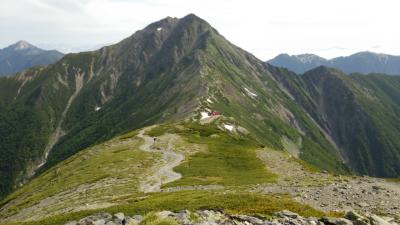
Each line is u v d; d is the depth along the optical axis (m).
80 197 66.19
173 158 101.06
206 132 153.00
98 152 125.69
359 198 40.72
